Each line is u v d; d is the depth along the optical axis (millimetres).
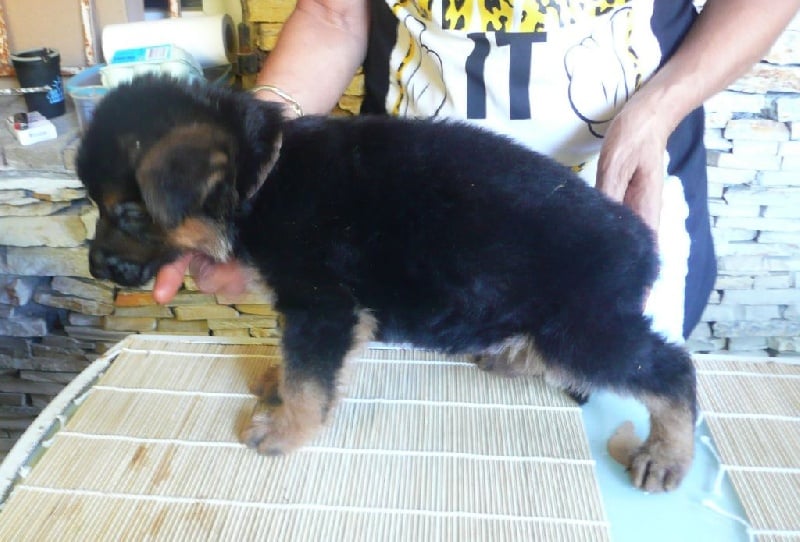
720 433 640
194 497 565
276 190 604
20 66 1144
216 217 597
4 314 1271
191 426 642
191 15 1295
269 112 619
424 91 753
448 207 585
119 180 595
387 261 600
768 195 1229
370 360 735
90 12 1212
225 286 660
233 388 692
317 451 614
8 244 1194
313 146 610
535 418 658
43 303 1280
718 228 1266
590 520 548
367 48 829
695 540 541
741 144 1198
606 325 581
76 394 682
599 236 577
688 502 574
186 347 755
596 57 698
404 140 606
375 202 593
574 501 565
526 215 580
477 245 583
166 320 1314
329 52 809
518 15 684
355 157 603
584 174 742
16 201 1153
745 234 1270
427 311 619
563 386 646
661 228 742
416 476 588
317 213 600
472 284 594
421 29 730
